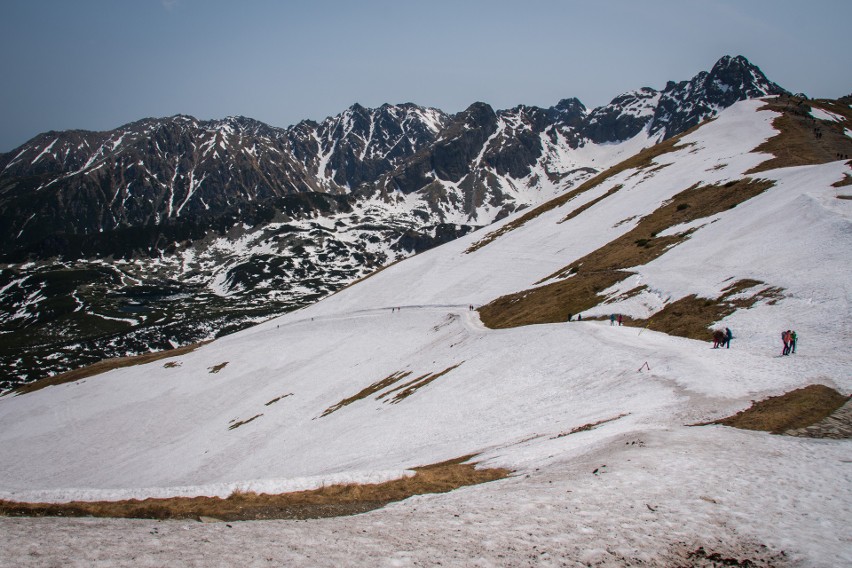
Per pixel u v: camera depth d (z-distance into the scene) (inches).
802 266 2485.2
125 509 997.2
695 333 2315.5
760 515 729.0
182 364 5767.7
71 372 6643.7
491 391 2235.5
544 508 764.0
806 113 6904.5
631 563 612.7
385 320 5398.6
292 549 635.5
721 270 2888.8
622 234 4864.7
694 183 5182.1
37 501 1134.4
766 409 1278.3
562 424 1515.7
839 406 1268.5
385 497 1028.5
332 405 3555.6
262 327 6904.5
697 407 1362.0
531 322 3560.5
